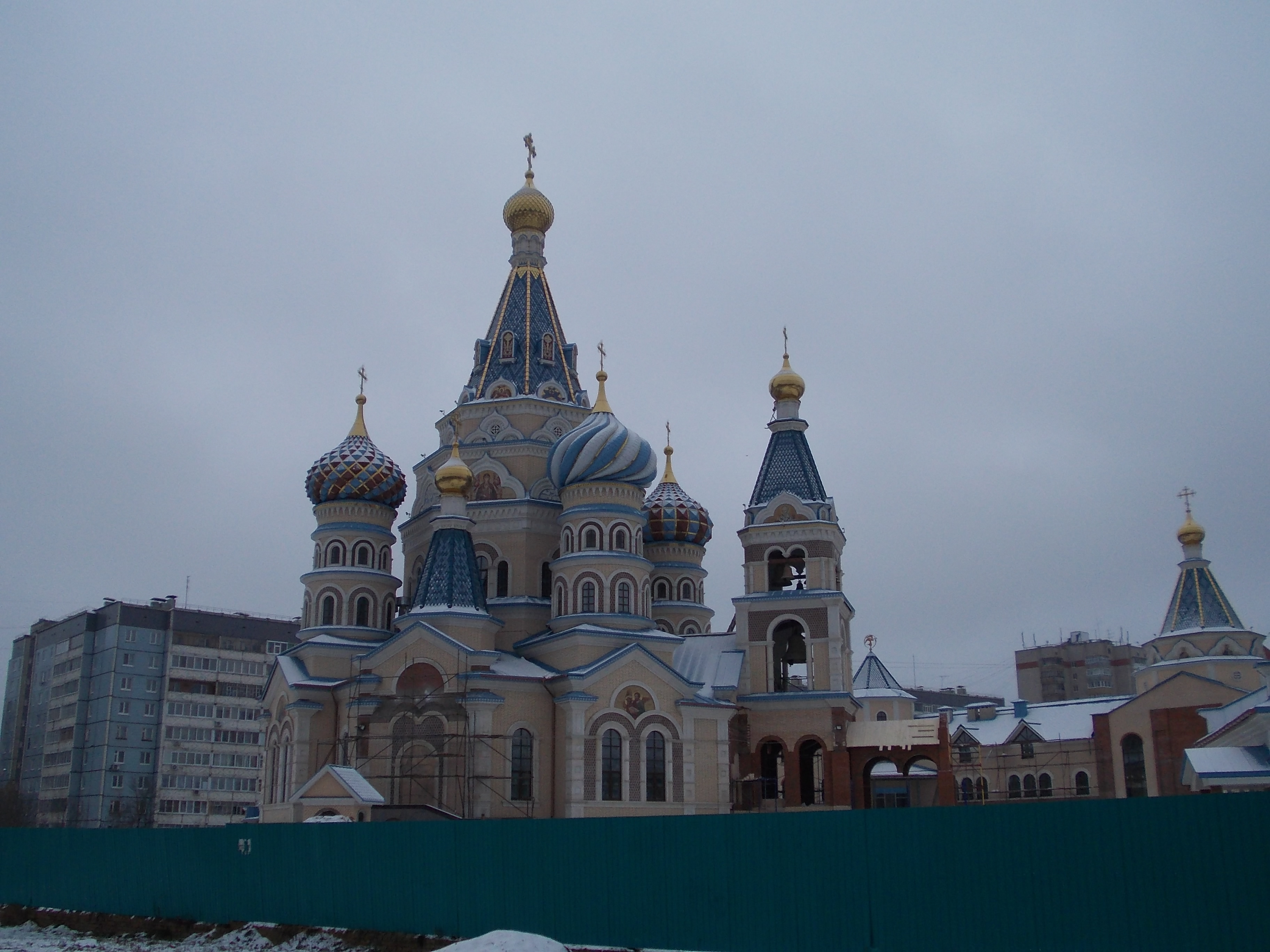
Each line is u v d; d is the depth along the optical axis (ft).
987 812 110.93
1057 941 105.70
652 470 263.49
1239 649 308.60
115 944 156.04
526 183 306.55
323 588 262.06
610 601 248.73
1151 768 293.64
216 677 422.00
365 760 226.38
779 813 121.29
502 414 279.69
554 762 235.61
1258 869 99.09
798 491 279.08
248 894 159.12
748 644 271.49
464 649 231.09
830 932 116.26
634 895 127.65
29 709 453.58
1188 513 326.65
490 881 137.39
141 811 382.22
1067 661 636.48
